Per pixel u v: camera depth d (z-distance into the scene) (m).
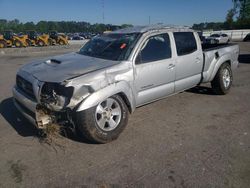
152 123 4.89
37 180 3.22
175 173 3.32
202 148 3.93
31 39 32.97
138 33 4.91
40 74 4.07
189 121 4.99
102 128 4.02
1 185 3.12
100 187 3.08
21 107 4.40
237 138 4.25
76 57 4.94
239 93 6.95
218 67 6.37
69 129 4.21
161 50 5.02
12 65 13.95
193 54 5.68
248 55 17.14
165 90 5.13
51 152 3.86
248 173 3.30
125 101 4.39
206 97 6.53
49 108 3.79
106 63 4.34
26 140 4.24
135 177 3.25
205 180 3.17
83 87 3.74
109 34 5.50
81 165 3.53
